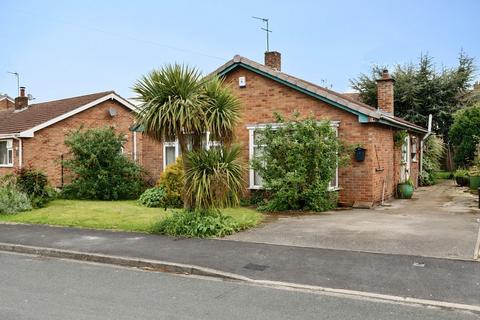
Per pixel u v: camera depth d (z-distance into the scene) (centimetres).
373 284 637
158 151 1811
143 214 1293
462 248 817
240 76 1616
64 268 768
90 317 520
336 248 840
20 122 2361
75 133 1811
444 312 539
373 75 3206
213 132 1023
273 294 611
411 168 2131
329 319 515
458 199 1642
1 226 1142
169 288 643
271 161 1362
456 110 2836
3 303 573
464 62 3055
